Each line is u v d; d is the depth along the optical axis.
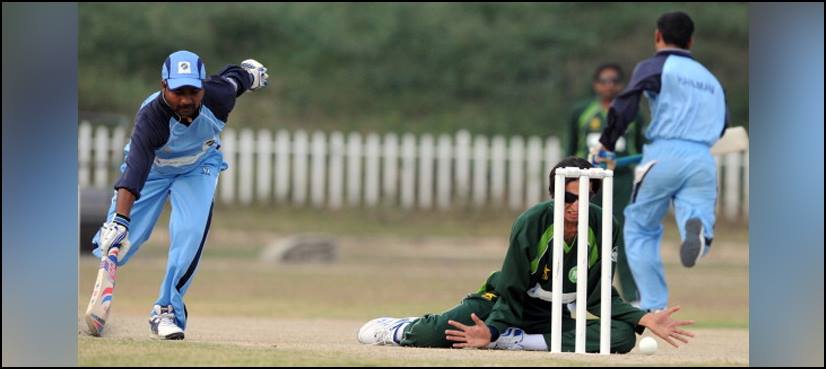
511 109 96.62
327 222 83.44
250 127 92.19
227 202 85.06
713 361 22.05
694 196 32.47
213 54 100.38
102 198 66.69
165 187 26.58
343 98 96.94
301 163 85.69
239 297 49.72
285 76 98.75
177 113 24.95
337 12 105.75
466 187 86.62
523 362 21.02
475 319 24.41
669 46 32.78
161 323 25.66
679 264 68.75
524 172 86.94
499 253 76.31
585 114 46.88
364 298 50.50
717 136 32.78
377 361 20.91
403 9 105.88
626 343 24.61
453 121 95.00
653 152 32.62
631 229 33.34
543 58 100.19
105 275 24.66
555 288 23.73
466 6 106.31
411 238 80.75
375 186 85.94
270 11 104.06
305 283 56.47
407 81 99.06
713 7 104.50
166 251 70.81
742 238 80.88
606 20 103.31
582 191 23.50
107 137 86.25
